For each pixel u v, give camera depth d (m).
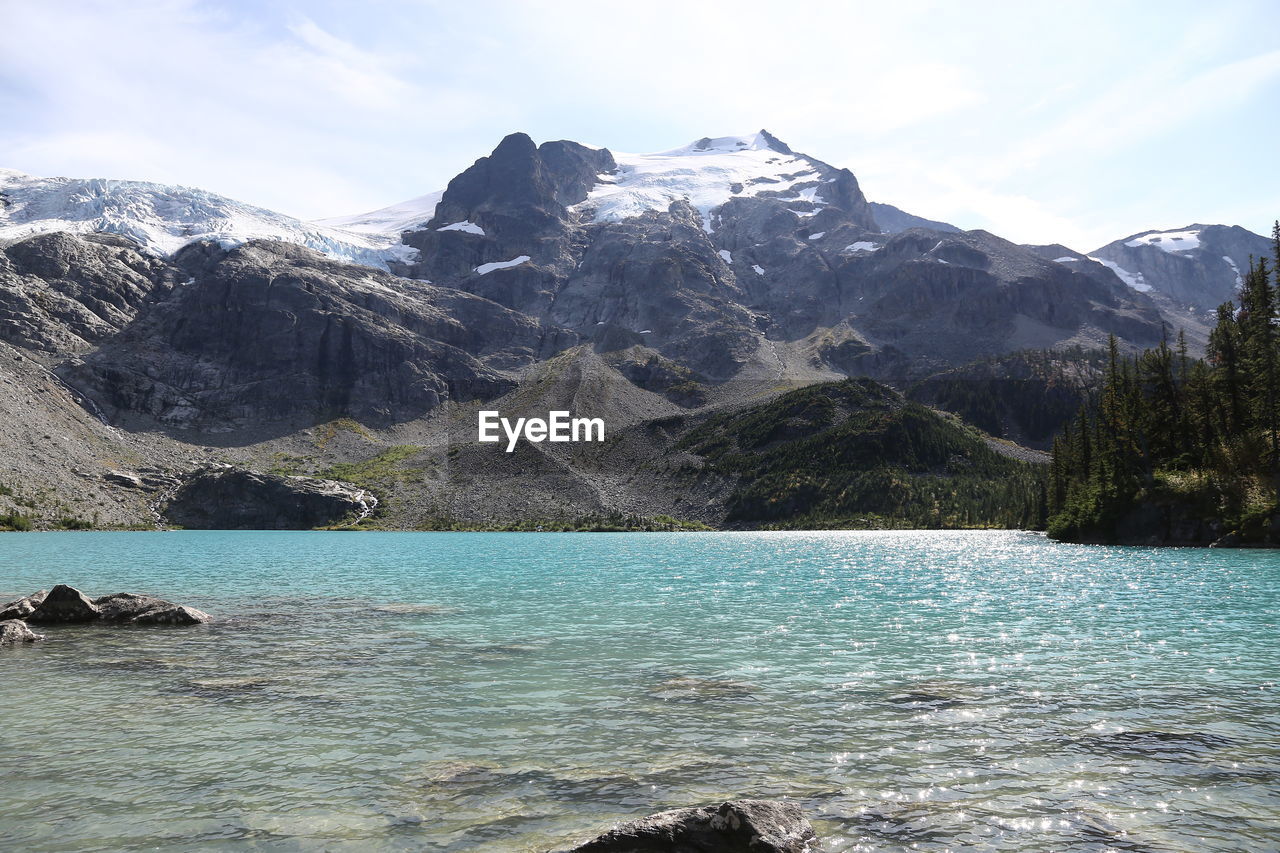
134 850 13.24
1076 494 136.50
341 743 19.06
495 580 64.31
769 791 15.80
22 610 38.50
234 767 17.39
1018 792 15.62
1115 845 13.21
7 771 17.12
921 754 17.98
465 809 14.99
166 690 24.45
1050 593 52.25
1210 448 116.81
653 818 13.14
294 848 13.30
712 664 28.27
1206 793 15.49
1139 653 30.20
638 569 77.44
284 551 114.69
